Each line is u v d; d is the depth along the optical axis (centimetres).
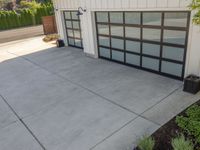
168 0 649
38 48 1411
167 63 742
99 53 1051
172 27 685
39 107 636
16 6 3566
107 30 948
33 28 2212
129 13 813
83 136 484
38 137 498
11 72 978
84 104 623
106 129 499
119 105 597
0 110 640
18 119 582
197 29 605
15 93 750
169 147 406
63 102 649
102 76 814
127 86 708
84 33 1068
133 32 829
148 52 798
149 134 462
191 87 614
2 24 2141
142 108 570
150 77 764
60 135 497
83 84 762
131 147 432
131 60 884
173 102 584
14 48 1495
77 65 974
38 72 941
